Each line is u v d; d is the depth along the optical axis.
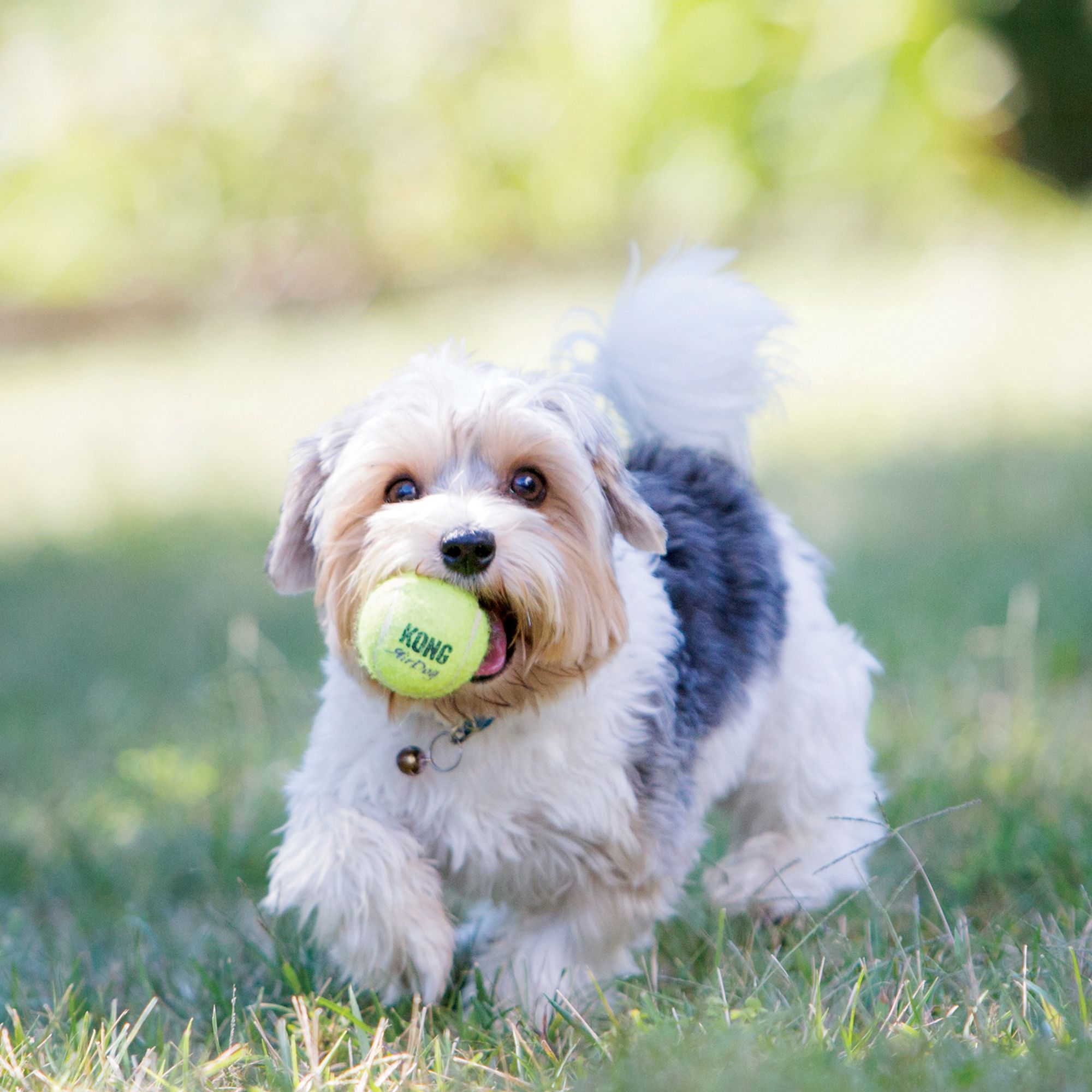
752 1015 3.47
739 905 4.83
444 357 4.28
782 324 5.10
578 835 4.06
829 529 9.61
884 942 4.21
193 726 7.29
